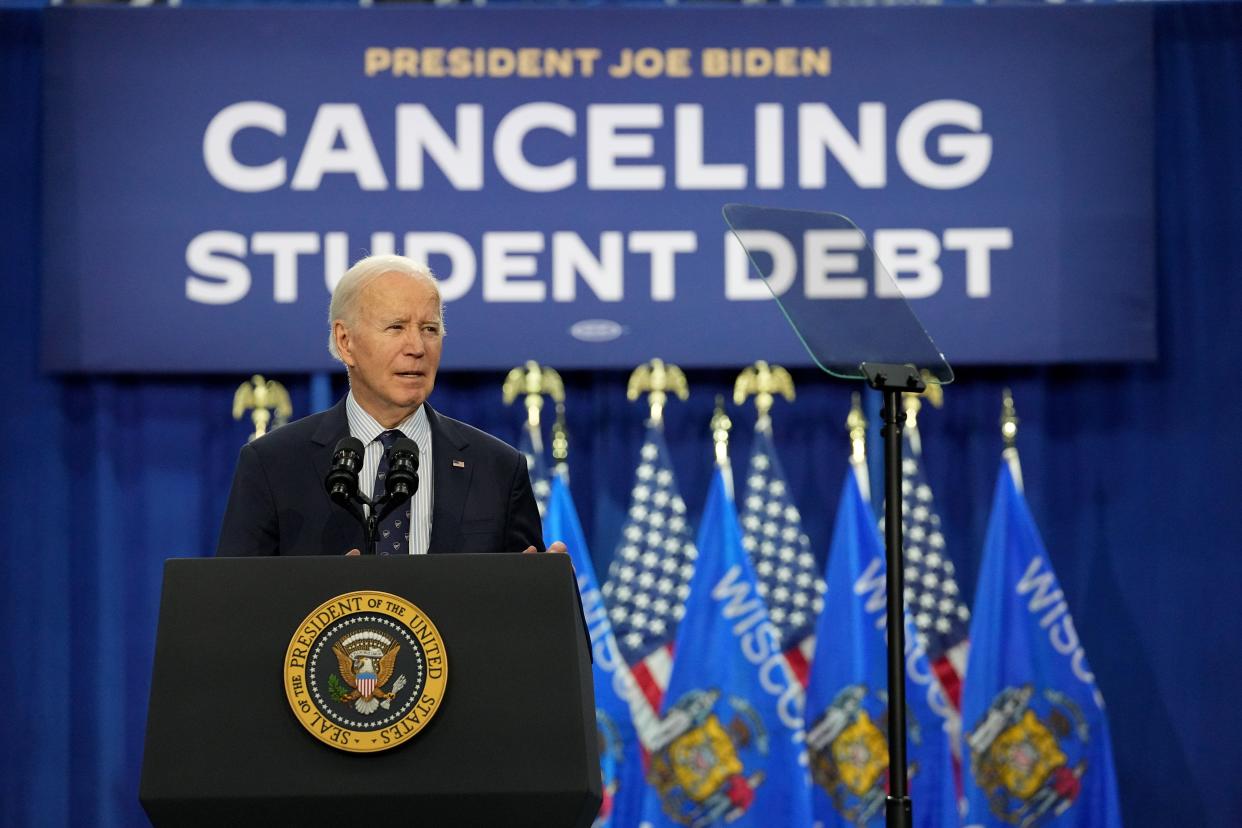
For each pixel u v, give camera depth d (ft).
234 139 53.47
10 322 54.13
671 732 50.88
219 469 53.88
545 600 20.97
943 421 54.34
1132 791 52.70
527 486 30.07
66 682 52.80
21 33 55.01
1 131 54.60
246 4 54.24
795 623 52.65
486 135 53.62
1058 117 53.52
